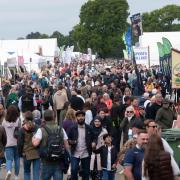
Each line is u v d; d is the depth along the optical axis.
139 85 30.78
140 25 42.69
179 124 13.80
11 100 26.41
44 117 12.63
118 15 129.62
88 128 14.13
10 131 15.01
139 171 8.87
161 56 26.09
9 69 49.47
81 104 18.11
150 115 17.67
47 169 12.48
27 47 77.94
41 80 38.47
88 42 129.75
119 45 128.88
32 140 12.93
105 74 42.44
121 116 18.48
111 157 13.75
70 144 13.98
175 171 7.75
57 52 81.31
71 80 41.06
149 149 7.03
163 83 30.42
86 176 14.25
